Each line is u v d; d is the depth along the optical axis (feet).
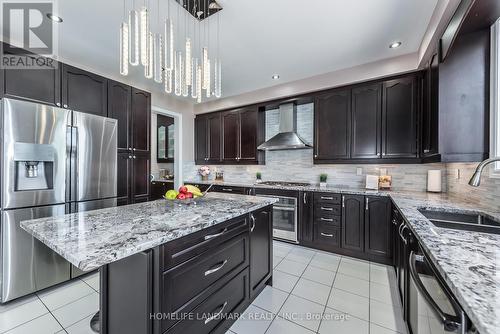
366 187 10.34
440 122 6.08
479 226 4.40
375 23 7.00
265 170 14.28
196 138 16.12
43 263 6.88
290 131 12.53
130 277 3.75
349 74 10.23
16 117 6.36
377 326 5.47
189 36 7.73
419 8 6.31
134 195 10.18
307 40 7.98
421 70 8.72
